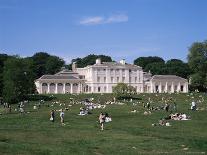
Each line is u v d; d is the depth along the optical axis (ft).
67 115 381.40
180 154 166.40
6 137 208.33
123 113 392.06
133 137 216.95
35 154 158.10
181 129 254.47
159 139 208.74
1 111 476.13
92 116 367.04
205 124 281.95
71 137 216.13
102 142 198.08
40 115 390.42
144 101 615.16
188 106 474.90
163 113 378.53
